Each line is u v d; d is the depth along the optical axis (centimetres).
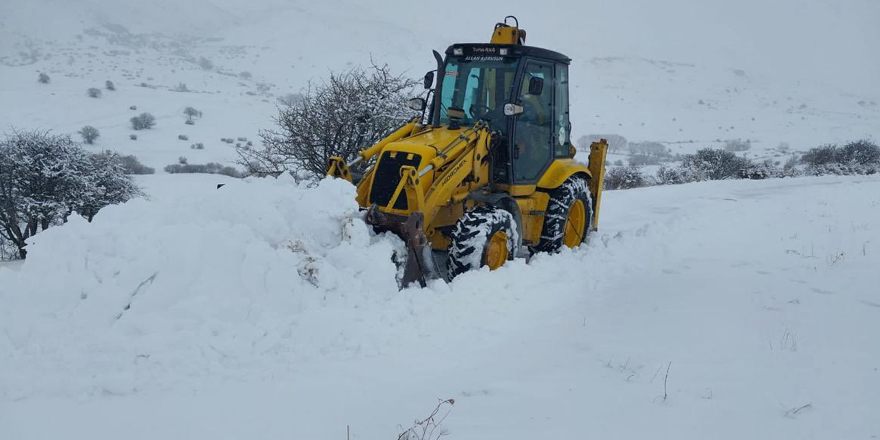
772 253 774
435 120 710
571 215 781
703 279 650
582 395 387
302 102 1190
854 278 648
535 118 717
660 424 351
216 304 437
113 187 1870
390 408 366
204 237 462
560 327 510
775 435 341
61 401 361
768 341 479
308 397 375
